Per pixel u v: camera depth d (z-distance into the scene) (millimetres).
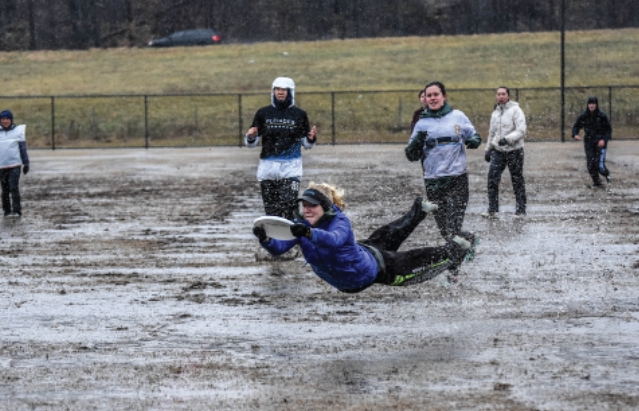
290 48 129125
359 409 11383
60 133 82125
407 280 14109
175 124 84062
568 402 11484
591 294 17453
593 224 26219
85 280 19984
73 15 150625
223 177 44531
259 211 31219
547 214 28484
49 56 131125
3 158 30750
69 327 15898
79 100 95438
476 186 37281
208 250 23484
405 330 15188
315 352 14031
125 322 16172
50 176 46938
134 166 52625
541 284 18391
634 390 11906
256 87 101062
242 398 11938
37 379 12953
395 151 60594
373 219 27922
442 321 15711
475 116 81500
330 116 84062
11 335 15406
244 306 17188
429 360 13461
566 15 149000
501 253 21812
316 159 54219
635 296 17188
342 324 15680
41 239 25828
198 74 110812
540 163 47562
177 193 37469
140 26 151250
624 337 14453
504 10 151500
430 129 19391
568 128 75750
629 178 39125
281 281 19406
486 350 13914
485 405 11438
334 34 153250
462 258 14492
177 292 18578
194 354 14086
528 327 15188
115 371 13266
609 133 36188
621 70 98938
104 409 11633
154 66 118938
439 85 19469
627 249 22078
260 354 14000
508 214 28641
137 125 84125
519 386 12180
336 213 13672
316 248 13477
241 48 131250
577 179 39219
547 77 97500
